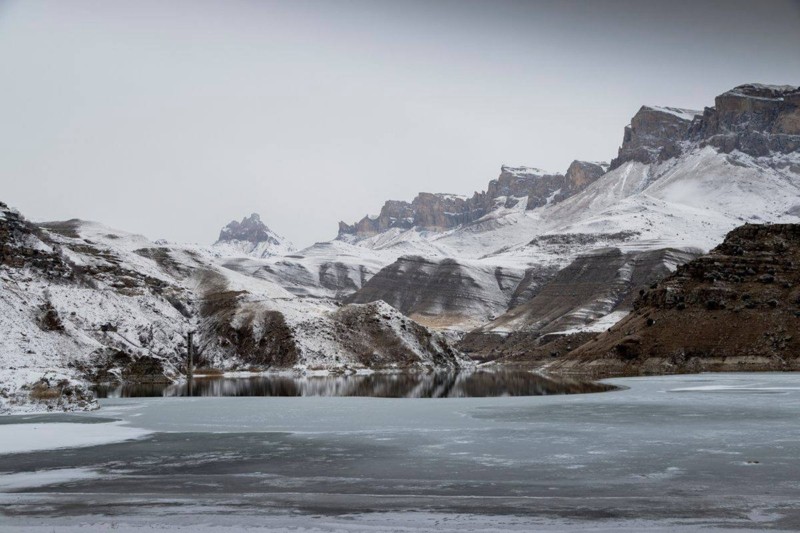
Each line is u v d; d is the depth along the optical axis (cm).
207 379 18612
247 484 4506
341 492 4269
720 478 4431
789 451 5272
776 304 16562
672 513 3688
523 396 10812
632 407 8556
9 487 4472
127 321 19162
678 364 16088
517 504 3925
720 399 9238
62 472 4916
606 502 3931
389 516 3731
